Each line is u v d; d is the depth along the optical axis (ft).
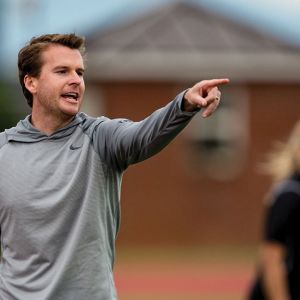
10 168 51.16
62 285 49.83
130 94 272.51
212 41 277.85
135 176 276.00
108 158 50.42
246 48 277.23
